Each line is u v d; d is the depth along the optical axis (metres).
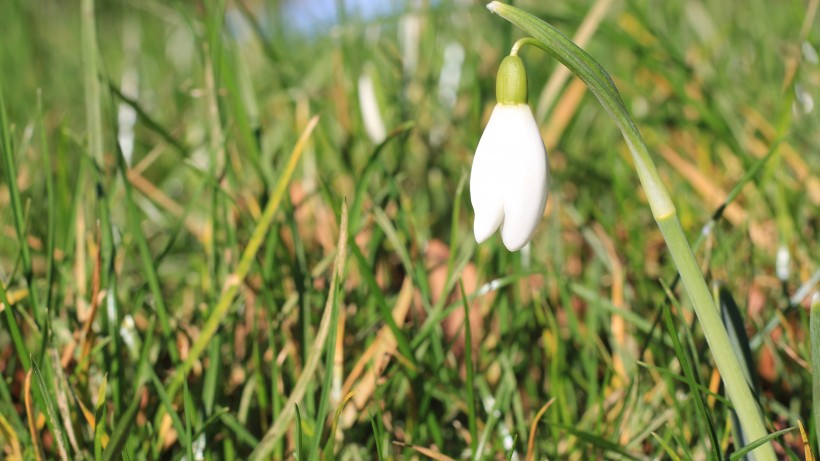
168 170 0.51
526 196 0.20
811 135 0.42
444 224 0.39
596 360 0.27
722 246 0.31
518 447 0.25
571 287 0.28
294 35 0.66
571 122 0.44
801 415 0.25
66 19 0.89
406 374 0.26
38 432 0.24
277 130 0.44
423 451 0.24
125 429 0.21
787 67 0.44
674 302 0.24
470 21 0.52
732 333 0.22
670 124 0.45
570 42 0.19
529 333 0.29
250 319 0.30
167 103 0.63
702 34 0.56
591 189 0.39
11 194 0.25
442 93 0.51
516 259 0.30
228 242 0.29
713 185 0.38
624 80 0.48
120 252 0.30
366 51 0.46
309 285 0.29
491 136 0.20
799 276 0.31
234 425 0.24
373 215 0.30
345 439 0.25
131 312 0.27
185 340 0.27
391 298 0.31
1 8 0.72
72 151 0.43
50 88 0.69
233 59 0.36
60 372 0.24
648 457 0.25
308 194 0.34
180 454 0.24
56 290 0.30
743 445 0.21
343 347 0.27
